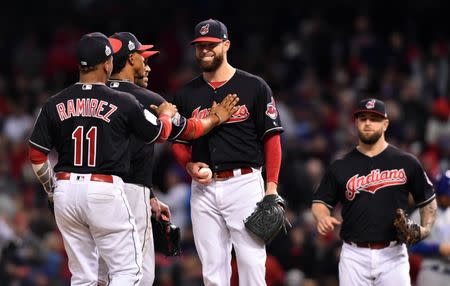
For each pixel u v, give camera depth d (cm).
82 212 2636
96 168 2636
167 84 7800
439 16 8025
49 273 5041
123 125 2653
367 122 3231
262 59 7900
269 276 4962
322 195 3303
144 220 2880
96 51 2670
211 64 2895
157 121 2688
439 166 5919
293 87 7431
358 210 3222
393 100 6706
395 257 3219
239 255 2919
